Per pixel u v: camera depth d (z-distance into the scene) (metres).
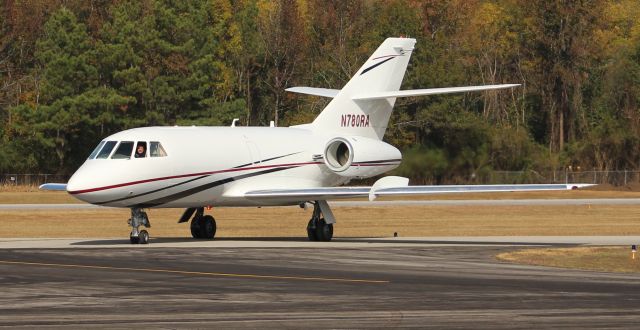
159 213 163.00
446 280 72.50
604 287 69.06
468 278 73.75
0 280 71.75
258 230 139.12
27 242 106.88
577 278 74.50
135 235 104.19
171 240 113.31
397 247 101.25
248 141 112.75
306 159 117.31
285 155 115.25
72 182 99.25
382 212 172.00
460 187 104.69
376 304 60.81
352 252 94.56
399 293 65.62
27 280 71.81
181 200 106.62
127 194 101.12
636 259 88.62
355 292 66.06
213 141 109.06
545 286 69.38
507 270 79.44
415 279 73.00
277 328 52.44
